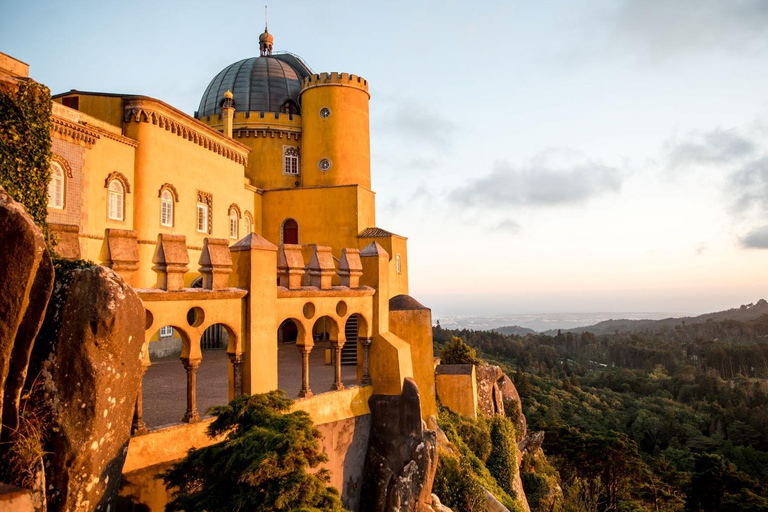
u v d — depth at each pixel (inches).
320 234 1393.9
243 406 383.9
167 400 601.9
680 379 5403.5
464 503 813.2
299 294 590.2
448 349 1439.5
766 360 6683.1
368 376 689.0
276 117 1553.9
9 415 264.7
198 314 482.3
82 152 880.3
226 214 1272.1
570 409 3814.0
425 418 879.1
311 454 362.0
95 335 299.1
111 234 407.2
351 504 626.8
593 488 1847.9
